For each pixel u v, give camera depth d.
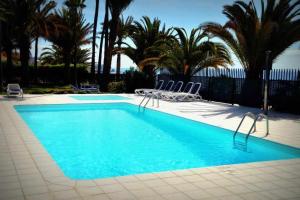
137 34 26.66
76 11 31.58
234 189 4.62
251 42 15.99
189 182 4.84
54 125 11.41
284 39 15.28
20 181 4.65
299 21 14.98
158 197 4.22
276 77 14.84
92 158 7.56
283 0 15.17
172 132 10.74
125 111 15.05
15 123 9.44
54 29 26.89
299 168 5.71
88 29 31.97
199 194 4.38
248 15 15.76
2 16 21.64
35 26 25.58
